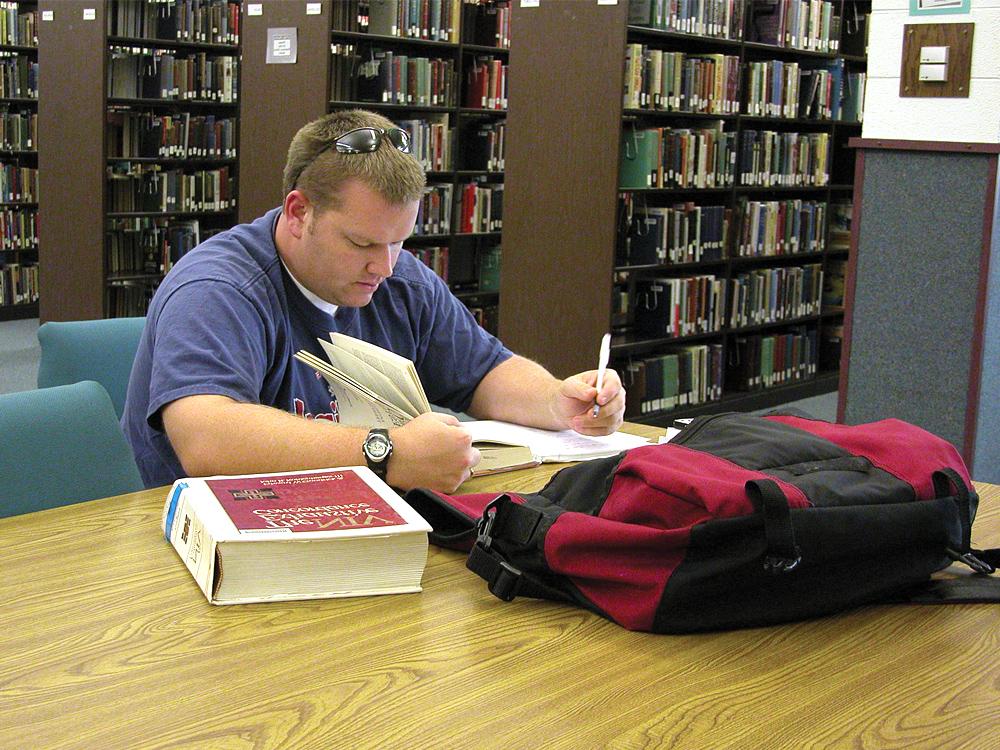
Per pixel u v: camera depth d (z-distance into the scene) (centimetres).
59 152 662
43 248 682
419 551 122
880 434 129
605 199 485
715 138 562
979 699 102
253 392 160
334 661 104
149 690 97
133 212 661
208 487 133
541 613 118
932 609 123
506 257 522
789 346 657
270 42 582
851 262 370
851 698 100
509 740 91
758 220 610
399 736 91
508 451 171
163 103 659
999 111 332
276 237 181
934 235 350
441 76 631
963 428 352
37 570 125
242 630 111
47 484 161
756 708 98
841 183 698
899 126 354
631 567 114
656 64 516
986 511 158
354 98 584
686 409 577
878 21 353
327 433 148
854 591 117
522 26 500
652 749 90
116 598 117
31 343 744
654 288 555
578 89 487
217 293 166
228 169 709
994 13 329
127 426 184
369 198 166
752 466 119
